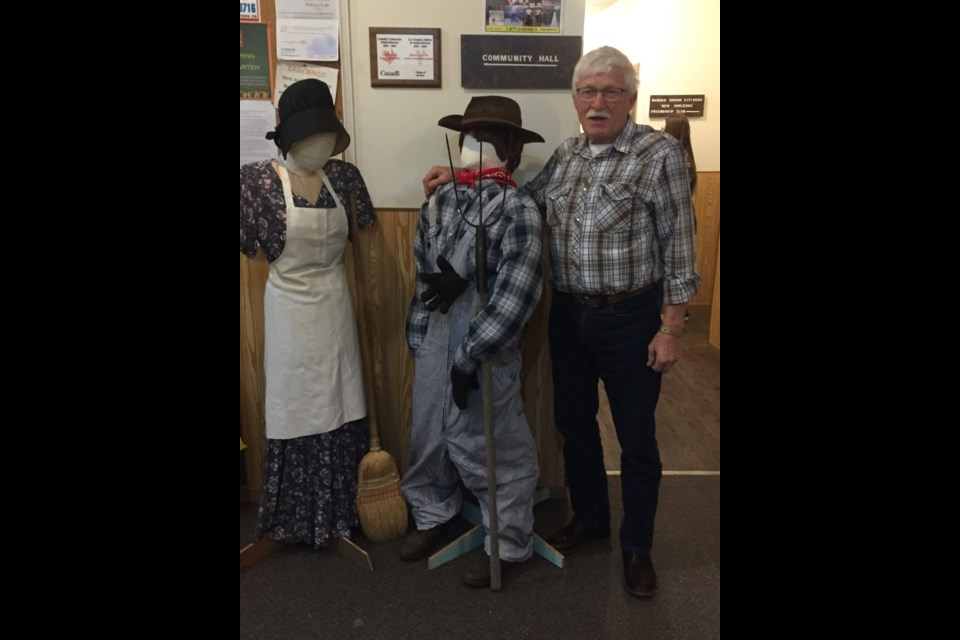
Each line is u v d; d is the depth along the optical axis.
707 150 4.94
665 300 1.72
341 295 1.96
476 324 1.70
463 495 2.33
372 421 2.09
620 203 1.67
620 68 1.62
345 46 2.01
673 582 1.92
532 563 2.01
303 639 1.70
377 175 2.11
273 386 1.93
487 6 1.99
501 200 1.75
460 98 2.06
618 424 1.84
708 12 4.67
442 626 1.75
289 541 2.05
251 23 1.98
